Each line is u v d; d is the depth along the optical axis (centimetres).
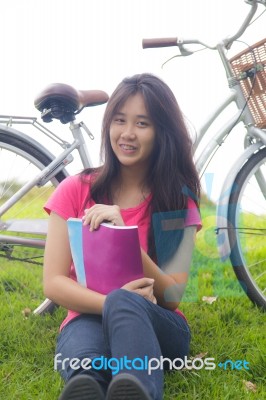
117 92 234
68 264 235
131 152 234
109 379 214
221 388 239
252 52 311
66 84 306
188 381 244
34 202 320
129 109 232
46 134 317
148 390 193
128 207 242
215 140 308
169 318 226
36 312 319
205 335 289
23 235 360
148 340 199
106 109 237
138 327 200
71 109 310
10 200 310
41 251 375
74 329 225
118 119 234
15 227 312
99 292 223
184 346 238
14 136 318
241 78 314
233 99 315
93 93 315
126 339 198
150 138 234
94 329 223
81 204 242
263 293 318
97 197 242
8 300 343
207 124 309
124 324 200
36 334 293
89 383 186
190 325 296
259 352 265
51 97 304
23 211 321
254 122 317
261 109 315
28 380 249
